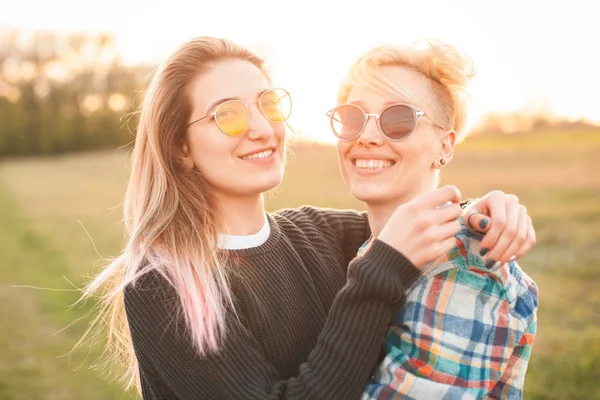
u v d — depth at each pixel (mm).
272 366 2025
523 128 43438
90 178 37781
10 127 68188
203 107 2256
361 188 2172
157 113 2283
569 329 6215
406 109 2080
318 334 2248
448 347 1838
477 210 1917
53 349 6859
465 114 2275
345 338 1825
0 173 47531
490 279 1900
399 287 1806
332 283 2395
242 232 2309
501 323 1891
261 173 2252
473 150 34562
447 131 2211
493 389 2002
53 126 69062
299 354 2166
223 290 2021
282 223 2504
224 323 1958
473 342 1851
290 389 1878
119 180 35062
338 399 1804
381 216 2246
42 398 5516
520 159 28562
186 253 2051
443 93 2180
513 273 2094
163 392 2115
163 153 2266
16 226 18422
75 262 11383
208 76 2271
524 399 4648
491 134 43188
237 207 2316
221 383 1923
